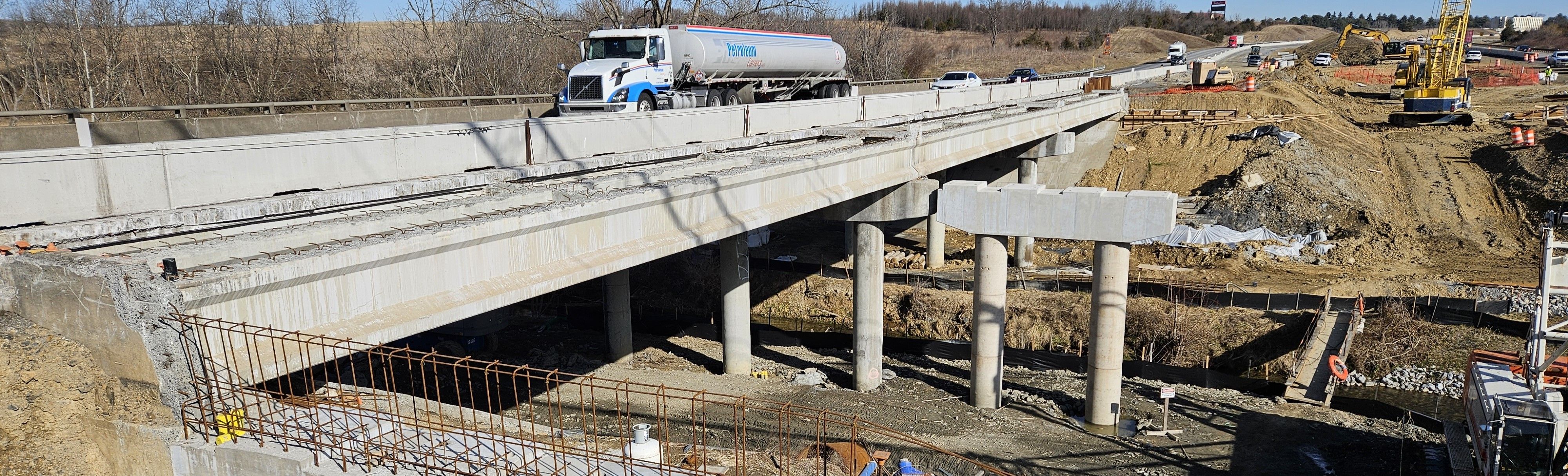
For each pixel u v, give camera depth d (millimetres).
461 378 25906
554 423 22578
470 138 17156
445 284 12062
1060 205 22812
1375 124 53969
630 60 28203
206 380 9477
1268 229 39094
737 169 19062
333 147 14711
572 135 19266
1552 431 16219
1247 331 29859
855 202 25422
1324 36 172125
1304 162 44375
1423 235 38344
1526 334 27562
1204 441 22750
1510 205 40438
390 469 9734
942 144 26828
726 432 21828
